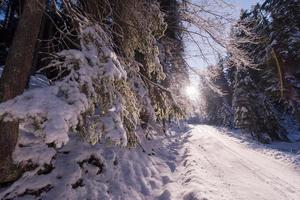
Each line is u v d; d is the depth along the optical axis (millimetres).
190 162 10852
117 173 7555
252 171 11375
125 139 4918
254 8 19953
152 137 12586
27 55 4852
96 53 5148
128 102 5922
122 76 5258
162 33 7695
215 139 20906
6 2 8586
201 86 11414
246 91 28969
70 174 6094
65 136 3891
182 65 11586
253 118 27406
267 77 23609
